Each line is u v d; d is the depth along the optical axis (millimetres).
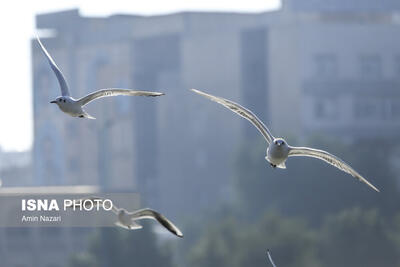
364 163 108875
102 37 139875
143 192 116250
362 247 82938
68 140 134875
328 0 130625
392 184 108375
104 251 74000
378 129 125688
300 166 105812
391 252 83000
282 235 80000
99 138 132875
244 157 111188
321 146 109125
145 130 134125
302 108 123938
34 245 78312
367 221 83938
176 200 131000
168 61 136125
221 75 130625
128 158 133750
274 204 105688
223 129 129750
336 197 104500
